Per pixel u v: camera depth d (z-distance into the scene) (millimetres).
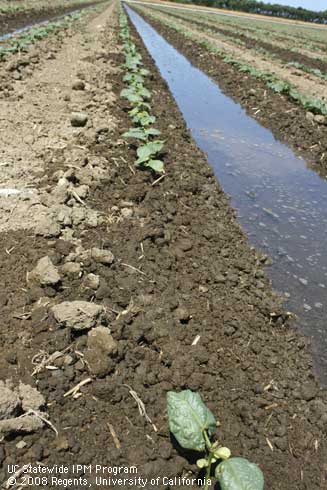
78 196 4703
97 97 7941
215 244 4770
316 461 2684
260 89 11406
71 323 3002
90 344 2918
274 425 2844
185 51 18562
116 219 4582
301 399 3113
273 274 4645
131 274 3816
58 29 18031
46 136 6184
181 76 13430
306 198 6359
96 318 3076
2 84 8094
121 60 12281
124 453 2469
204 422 2404
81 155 5574
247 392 3029
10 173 4965
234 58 16016
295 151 8133
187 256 4406
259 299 4055
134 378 2887
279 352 3533
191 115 9539
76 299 3373
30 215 4246
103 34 18375
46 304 3229
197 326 3469
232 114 9961
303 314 4145
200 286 4012
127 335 3135
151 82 10516
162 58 16578
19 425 2387
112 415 2652
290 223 5656
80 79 9266
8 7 23922
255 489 2090
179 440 2354
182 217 5008
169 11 52781
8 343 2930
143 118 6891
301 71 15383
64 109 7379
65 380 2756
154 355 3092
